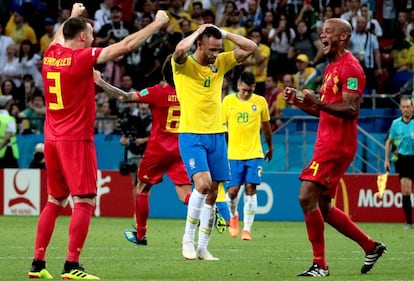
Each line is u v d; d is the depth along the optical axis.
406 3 60.06
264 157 39.38
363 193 49.81
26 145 55.12
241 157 38.12
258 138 38.38
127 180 51.28
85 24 22.72
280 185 50.25
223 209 35.00
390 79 58.19
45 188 51.94
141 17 61.09
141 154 45.75
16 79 59.94
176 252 30.77
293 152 52.53
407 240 36.72
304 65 55.91
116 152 54.09
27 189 52.09
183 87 27.05
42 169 52.22
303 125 52.62
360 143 52.59
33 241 34.62
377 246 24.14
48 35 61.25
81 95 22.19
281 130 53.44
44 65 22.55
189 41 26.31
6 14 62.75
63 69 22.11
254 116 38.44
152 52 58.09
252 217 37.31
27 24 61.91
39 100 57.41
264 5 59.97
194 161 27.00
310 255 30.05
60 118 22.33
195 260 27.89
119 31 59.66
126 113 46.03
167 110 32.62
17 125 56.09
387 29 60.06
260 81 56.72
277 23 58.59
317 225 23.45
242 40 26.95
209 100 27.09
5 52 60.16
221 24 59.19
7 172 52.31
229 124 38.56
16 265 26.03
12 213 52.25
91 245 33.41
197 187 27.31
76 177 22.14
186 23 58.22
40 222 22.72
